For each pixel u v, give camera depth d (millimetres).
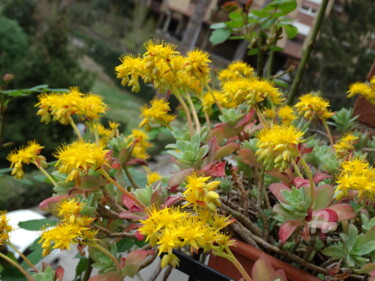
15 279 219
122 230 240
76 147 181
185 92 252
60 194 209
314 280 178
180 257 178
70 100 217
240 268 150
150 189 196
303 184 180
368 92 293
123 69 206
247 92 239
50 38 2107
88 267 235
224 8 356
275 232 219
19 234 782
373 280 164
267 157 165
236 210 213
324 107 244
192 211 212
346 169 176
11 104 1578
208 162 212
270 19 354
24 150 221
